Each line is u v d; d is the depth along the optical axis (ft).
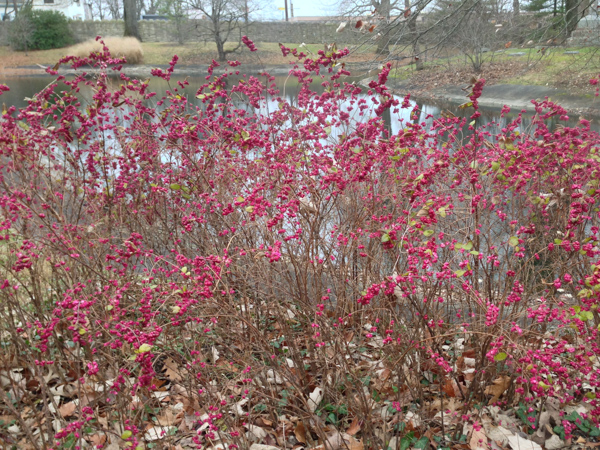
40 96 12.82
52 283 11.37
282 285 9.92
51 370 9.97
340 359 9.14
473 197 9.52
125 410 8.60
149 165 13.76
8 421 8.71
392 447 8.43
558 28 27.78
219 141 12.73
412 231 8.79
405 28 19.15
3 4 131.13
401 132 11.43
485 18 46.47
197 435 7.79
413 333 9.14
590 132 15.42
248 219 10.57
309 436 8.39
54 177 13.53
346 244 10.03
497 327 8.32
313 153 13.03
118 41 104.53
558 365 7.67
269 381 9.87
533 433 8.76
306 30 94.94
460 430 8.64
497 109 49.11
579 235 11.10
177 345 10.20
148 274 10.48
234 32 115.14
